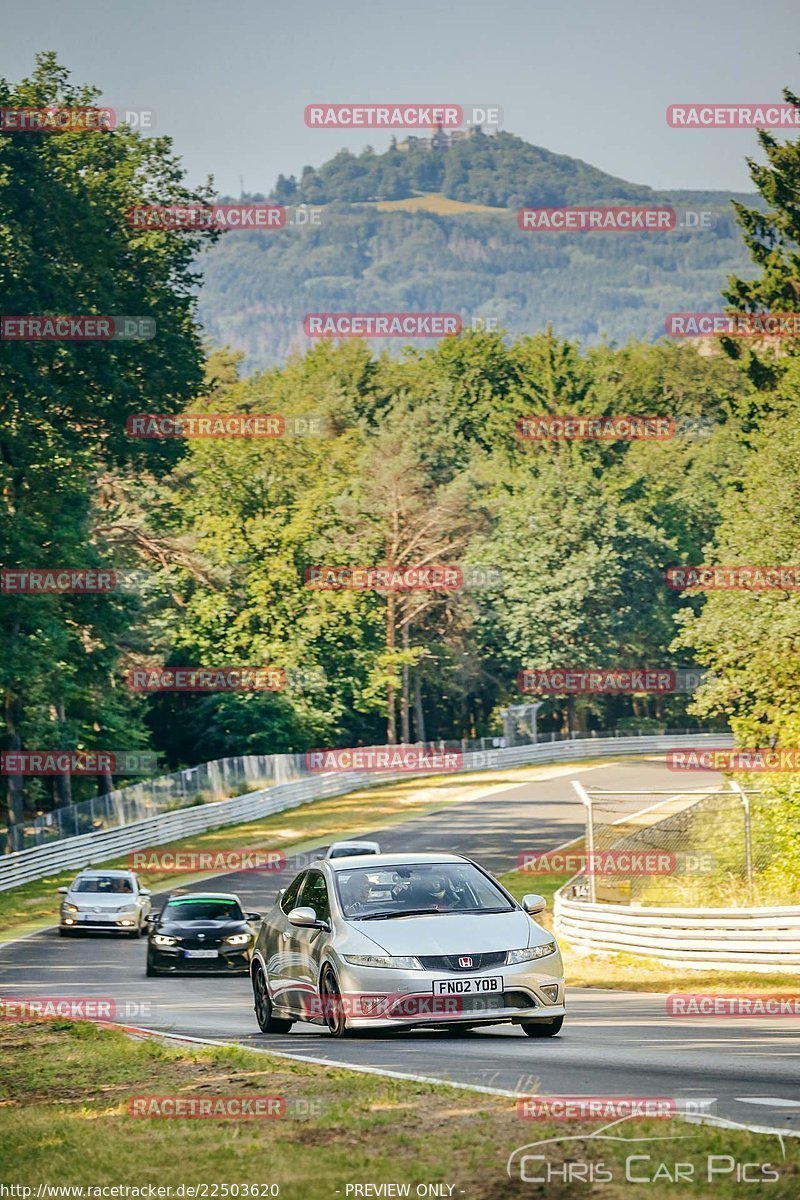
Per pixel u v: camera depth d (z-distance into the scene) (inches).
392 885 1064.2
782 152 4643.2
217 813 4658.0
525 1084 771.4
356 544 6875.0
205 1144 664.4
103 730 5191.9
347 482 7145.7
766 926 1624.0
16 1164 657.6
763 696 2881.4
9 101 4306.1
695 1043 1002.1
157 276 4697.3
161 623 5629.9
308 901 1095.6
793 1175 545.0
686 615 3016.7
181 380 4557.1
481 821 4633.4
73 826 3964.1
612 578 7632.9
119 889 2812.5
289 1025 1133.1
